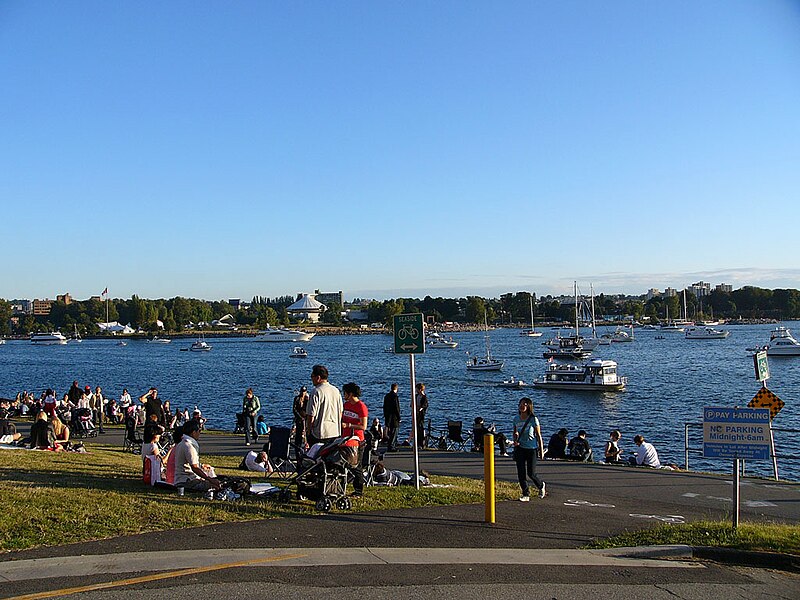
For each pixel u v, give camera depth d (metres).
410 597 7.03
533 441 13.49
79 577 7.25
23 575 7.28
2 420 20.83
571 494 14.63
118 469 14.66
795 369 87.69
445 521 10.69
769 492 15.20
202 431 30.23
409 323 13.84
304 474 11.13
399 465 19.19
